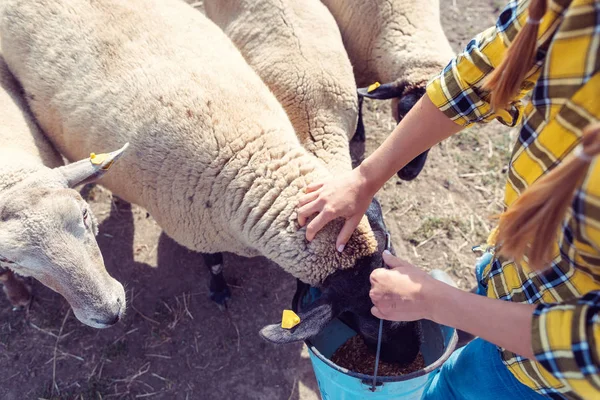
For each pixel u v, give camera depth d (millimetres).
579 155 1080
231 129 2979
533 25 1287
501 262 1877
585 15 1135
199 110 2998
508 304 1529
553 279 1522
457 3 5793
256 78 3475
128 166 3211
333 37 4070
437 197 4543
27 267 2760
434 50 4180
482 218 4457
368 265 2729
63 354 3768
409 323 2697
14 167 2957
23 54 3461
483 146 4805
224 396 3666
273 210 2887
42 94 3461
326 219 2490
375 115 5023
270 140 3018
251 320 3967
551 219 1220
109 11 3318
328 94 3771
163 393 3664
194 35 3443
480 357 2133
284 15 3861
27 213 2668
